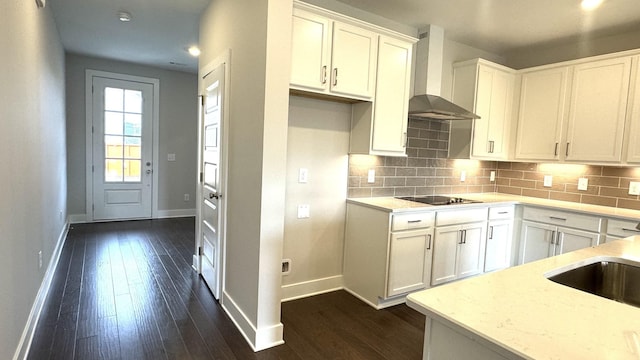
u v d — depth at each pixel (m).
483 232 3.42
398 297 2.99
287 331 2.47
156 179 5.87
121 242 4.44
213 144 2.97
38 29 2.61
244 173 2.38
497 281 1.20
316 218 3.09
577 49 3.68
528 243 3.59
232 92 2.57
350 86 2.75
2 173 1.63
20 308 1.97
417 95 3.44
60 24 3.73
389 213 2.77
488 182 4.33
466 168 4.09
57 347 2.15
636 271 1.50
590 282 1.55
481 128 3.67
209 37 3.15
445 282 3.16
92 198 5.40
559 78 3.53
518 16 3.10
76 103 5.16
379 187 3.42
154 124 5.77
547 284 1.18
